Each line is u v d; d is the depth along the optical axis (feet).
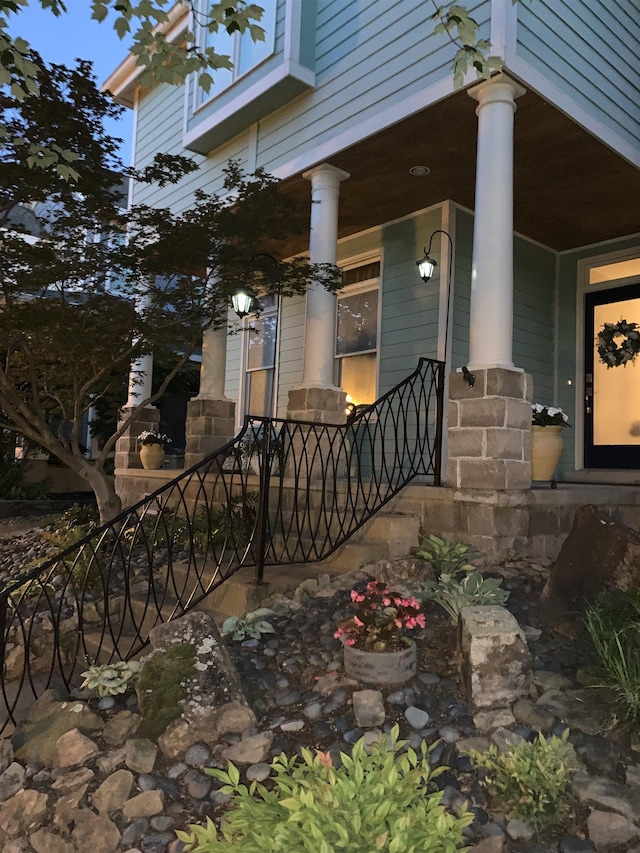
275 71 19.16
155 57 10.27
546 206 20.61
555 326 24.18
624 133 17.74
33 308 17.62
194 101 23.99
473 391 14.42
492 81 14.58
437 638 10.21
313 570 13.71
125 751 8.46
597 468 22.47
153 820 7.36
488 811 6.81
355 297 24.08
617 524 10.64
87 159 15.94
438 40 15.66
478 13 14.78
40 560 19.10
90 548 15.87
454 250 20.98
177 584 14.76
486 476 13.97
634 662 8.11
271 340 27.68
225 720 8.52
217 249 18.81
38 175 14.97
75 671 13.24
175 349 27.53
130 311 18.90
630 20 18.35
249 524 16.30
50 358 20.48
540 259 23.76
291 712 8.81
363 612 9.39
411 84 16.28
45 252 16.53
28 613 14.88
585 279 23.66
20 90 9.65
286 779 6.47
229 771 6.84
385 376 22.24
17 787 8.41
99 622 14.69
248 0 20.51
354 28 18.15
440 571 12.91
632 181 18.97
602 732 7.66
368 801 5.98
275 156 20.75
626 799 6.62
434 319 20.88
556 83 15.47
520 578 12.41
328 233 19.04
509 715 8.11
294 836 5.63
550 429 15.94
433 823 5.91
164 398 40.98
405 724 8.20
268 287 20.71
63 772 8.44
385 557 13.83
